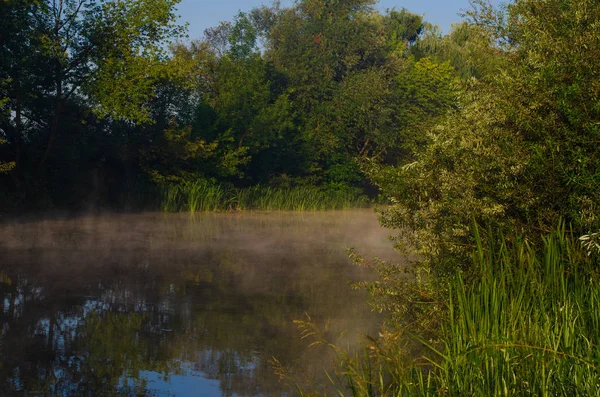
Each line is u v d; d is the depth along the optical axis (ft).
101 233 63.57
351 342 23.73
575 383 14.69
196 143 104.99
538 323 17.28
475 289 20.27
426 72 138.31
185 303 30.96
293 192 114.62
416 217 24.77
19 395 18.47
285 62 135.85
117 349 23.08
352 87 130.82
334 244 58.29
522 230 21.06
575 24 23.44
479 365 15.94
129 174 103.45
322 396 18.40
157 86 102.37
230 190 110.11
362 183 139.95
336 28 135.13
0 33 77.30
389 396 17.47
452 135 24.11
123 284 35.78
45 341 23.98
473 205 22.30
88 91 88.53
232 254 49.80
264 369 20.85
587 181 20.21
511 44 28.09
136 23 88.53
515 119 22.47
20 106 83.92
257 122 115.14
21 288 33.94
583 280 18.39
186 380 19.76
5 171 76.28
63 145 87.61
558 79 22.16
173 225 75.41
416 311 24.43
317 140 131.54
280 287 35.55
